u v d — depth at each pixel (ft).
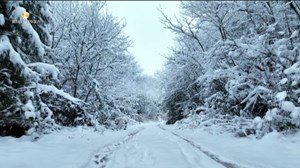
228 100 45.88
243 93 40.81
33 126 33.12
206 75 43.47
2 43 29.63
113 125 62.75
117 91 70.74
